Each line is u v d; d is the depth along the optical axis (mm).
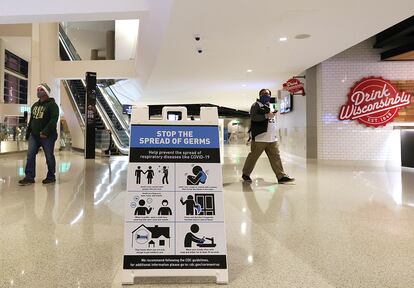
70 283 1837
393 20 5434
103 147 12016
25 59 25391
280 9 5000
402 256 2246
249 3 4820
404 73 8703
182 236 1914
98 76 12742
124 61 12695
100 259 2182
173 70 9453
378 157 8750
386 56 8445
